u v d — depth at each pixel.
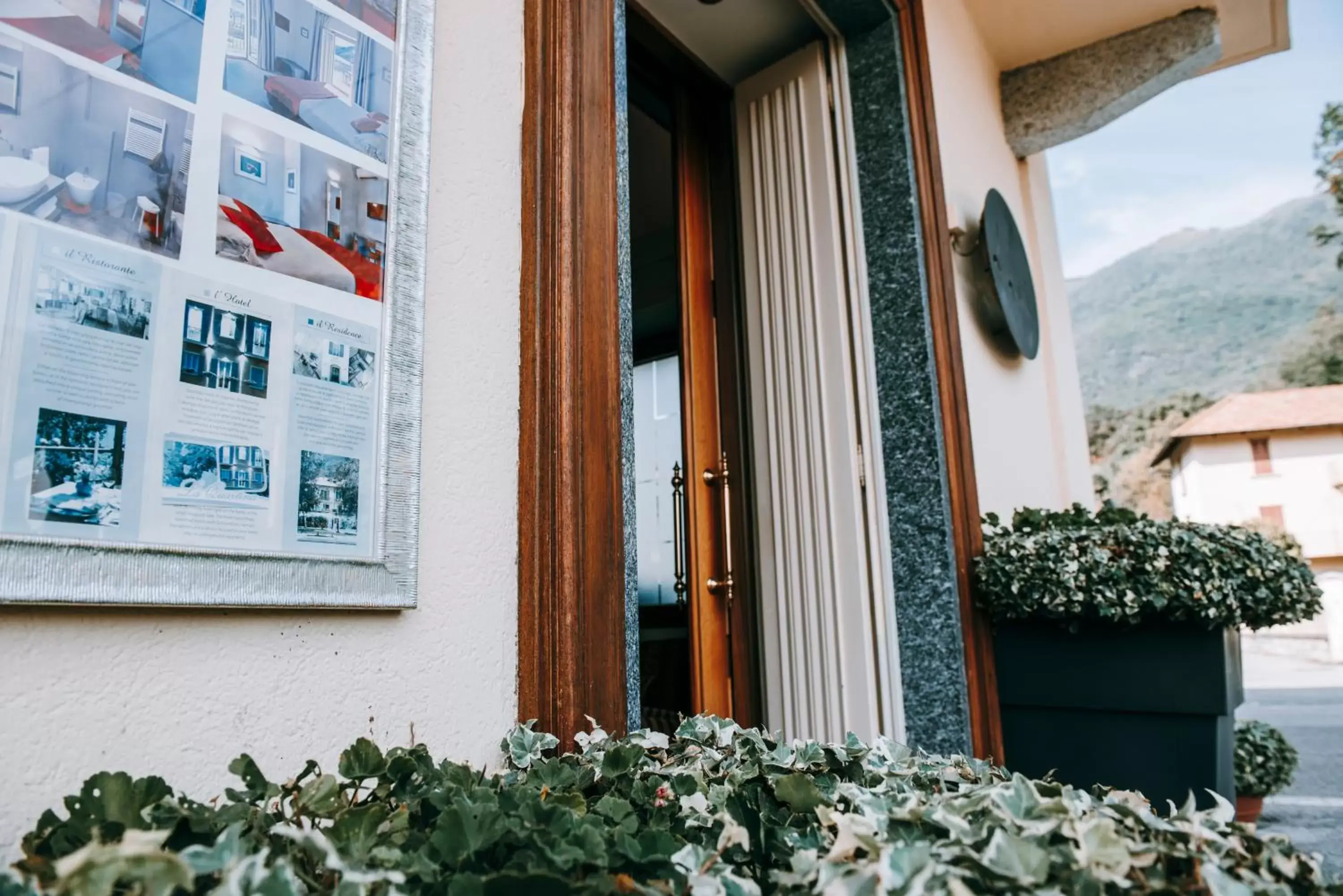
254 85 0.85
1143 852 0.57
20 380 0.65
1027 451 3.35
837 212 2.40
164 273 0.75
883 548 2.17
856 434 2.27
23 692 0.63
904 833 0.61
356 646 0.87
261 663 0.79
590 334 1.14
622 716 1.07
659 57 2.50
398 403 0.94
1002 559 2.08
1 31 0.67
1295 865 0.58
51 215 0.68
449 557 0.98
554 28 1.22
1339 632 14.94
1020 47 4.10
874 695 2.11
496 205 1.13
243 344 0.80
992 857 0.53
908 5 2.51
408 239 0.98
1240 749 2.98
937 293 2.31
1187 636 1.89
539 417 1.09
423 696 0.93
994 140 3.91
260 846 0.56
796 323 2.40
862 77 2.45
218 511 0.76
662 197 3.85
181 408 0.75
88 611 0.68
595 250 1.17
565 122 1.18
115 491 0.69
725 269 2.58
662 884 0.57
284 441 0.82
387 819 0.62
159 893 0.41
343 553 0.86
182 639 0.74
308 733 0.82
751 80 2.62
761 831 0.70
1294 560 1.94
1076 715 2.02
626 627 1.11
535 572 1.05
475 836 0.56
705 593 2.36
